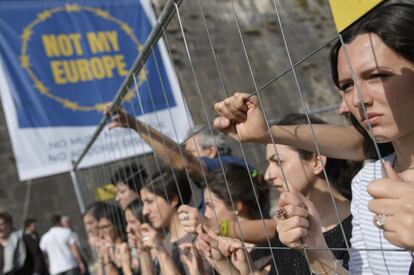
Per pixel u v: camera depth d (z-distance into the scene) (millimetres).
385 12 948
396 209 718
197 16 9008
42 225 9312
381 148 1271
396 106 923
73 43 6500
